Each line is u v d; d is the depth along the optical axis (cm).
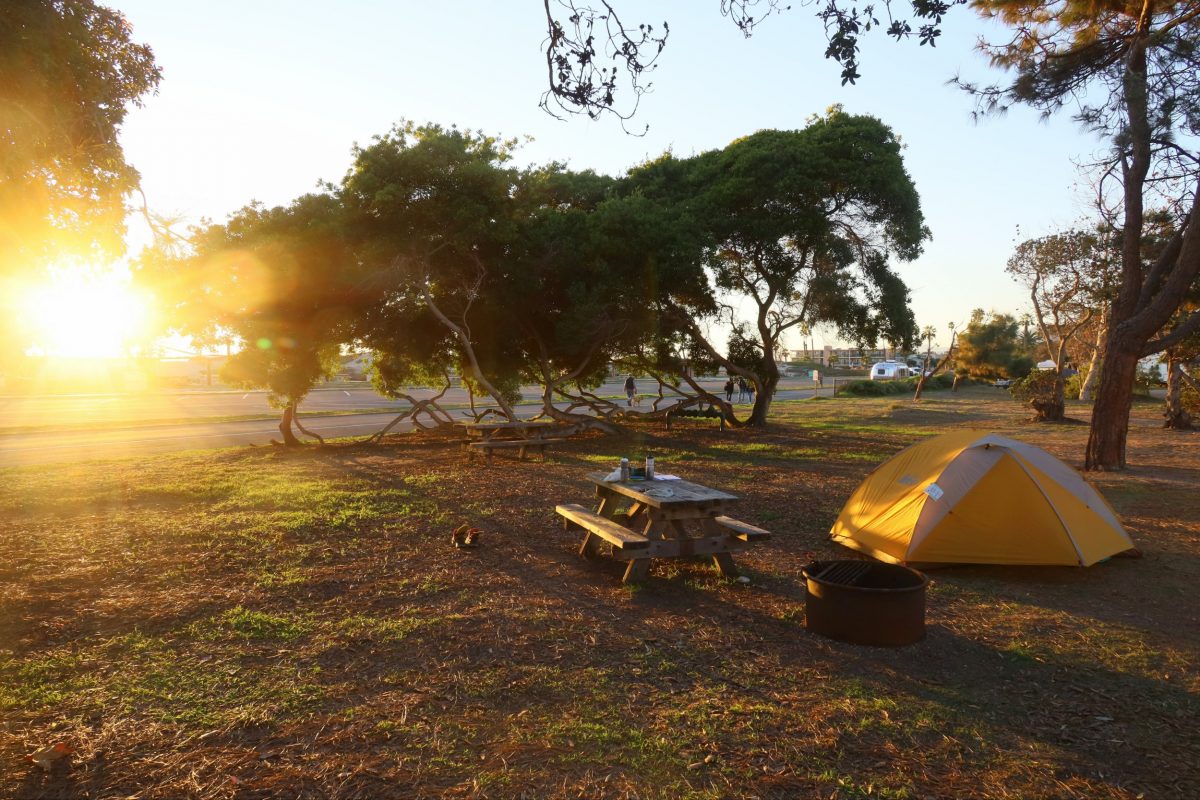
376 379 2083
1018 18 1260
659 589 622
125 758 347
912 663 473
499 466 1386
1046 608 585
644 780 334
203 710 396
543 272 1734
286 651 481
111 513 934
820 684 438
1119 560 726
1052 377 2497
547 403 1897
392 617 548
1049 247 2417
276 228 1515
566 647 491
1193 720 402
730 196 1894
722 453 1580
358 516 907
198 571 666
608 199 1778
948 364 5500
